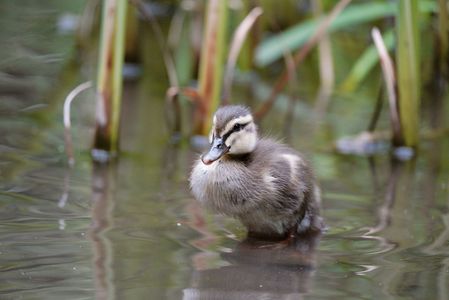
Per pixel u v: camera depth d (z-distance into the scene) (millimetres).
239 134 9969
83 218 9969
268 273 8570
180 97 16094
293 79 15188
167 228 9828
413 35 13023
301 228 10078
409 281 8383
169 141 13609
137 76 17125
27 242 9086
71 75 16484
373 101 16234
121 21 12320
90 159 12469
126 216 10148
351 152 13547
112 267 8500
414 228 10109
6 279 8086
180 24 18484
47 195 10750
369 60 16344
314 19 16859
